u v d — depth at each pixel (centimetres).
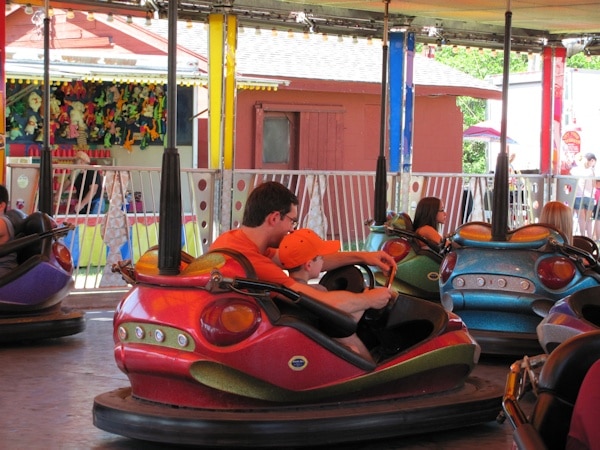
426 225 855
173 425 429
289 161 1662
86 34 1484
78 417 516
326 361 450
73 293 972
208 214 1031
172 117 477
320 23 1087
